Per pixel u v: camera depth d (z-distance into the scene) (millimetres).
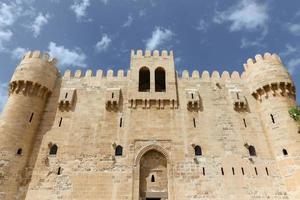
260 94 36062
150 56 40750
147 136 32969
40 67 36844
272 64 37094
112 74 39188
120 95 36781
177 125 33969
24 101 33938
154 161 32125
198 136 33219
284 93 34875
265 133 33969
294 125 32125
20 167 30094
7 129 31297
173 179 29953
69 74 39156
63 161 31078
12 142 30719
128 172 30375
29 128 32656
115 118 34469
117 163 30969
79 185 29438
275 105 34031
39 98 35312
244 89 37969
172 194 28938
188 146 32312
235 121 34719
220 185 29656
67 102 35469
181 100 36469
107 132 33312
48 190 29156
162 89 40844
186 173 30391
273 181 30000
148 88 40500
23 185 29438
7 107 33531
